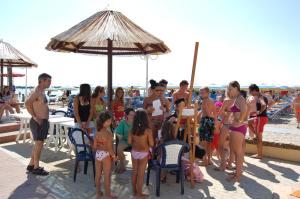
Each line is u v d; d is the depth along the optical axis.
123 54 8.62
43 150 8.22
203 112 6.78
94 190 5.27
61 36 6.66
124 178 5.99
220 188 5.52
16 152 7.89
